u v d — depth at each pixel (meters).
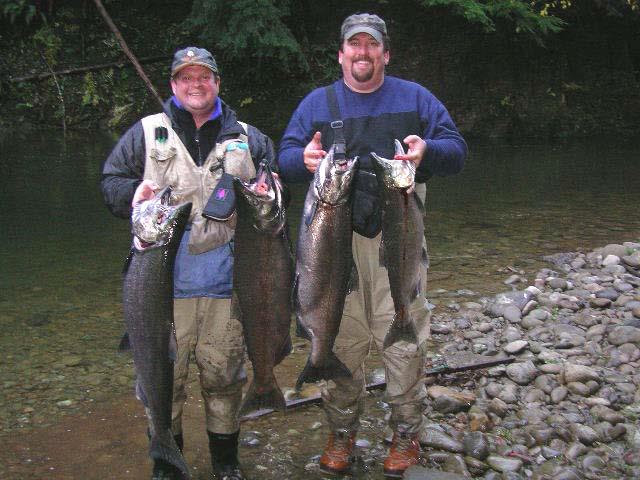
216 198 2.42
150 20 13.53
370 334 2.73
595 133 14.27
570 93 14.38
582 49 14.60
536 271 5.24
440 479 2.52
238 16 11.97
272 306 2.33
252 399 2.42
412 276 2.41
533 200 7.87
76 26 13.17
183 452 2.81
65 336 3.92
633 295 4.50
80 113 12.52
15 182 8.23
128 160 2.52
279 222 2.29
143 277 2.21
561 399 3.15
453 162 2.54
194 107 2.46
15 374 3.44
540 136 13.92
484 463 2.70
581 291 4.66
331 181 2.28
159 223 2.19
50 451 2.78
